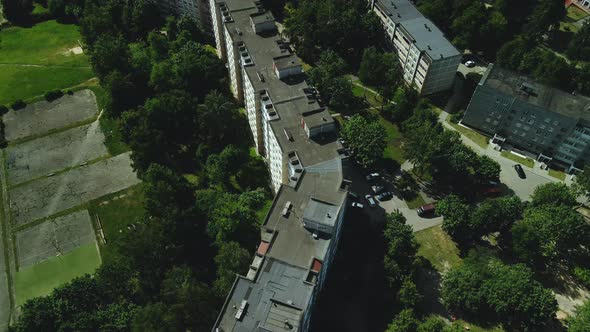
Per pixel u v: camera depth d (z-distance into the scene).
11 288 161.75
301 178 151.88
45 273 165.38
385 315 152.62
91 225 178.88
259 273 127.62
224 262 147.38
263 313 119.25
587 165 192.25
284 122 168.88
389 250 158.88
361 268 163.38
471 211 176.12
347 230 170.25
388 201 186.50
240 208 164.62
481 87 195.38
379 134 185.62
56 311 140.00
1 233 176.75
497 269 153.88
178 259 163.38
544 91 192.88
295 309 119.56
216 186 190.12
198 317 137.50
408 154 191.25
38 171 196.38
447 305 152.75
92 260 168.88
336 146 162.38
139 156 186.62
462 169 184.00
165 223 158.38
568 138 189.38
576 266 165.00
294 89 182.12
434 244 173.25
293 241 137.25
